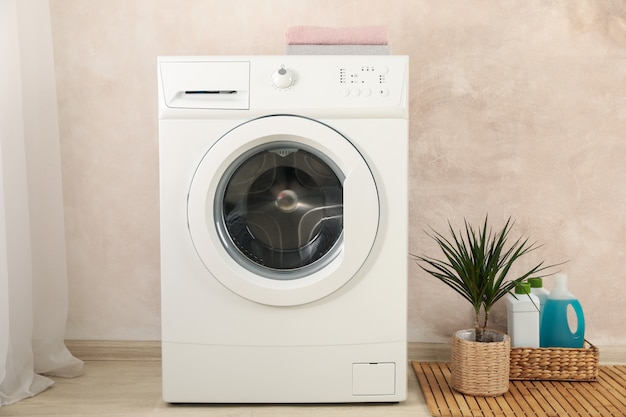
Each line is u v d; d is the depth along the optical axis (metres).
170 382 2.13
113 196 2.70
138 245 2.71
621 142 2.64
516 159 2.65
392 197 2.09
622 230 2.65
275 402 2.13
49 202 2.42
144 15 2.65
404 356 2.12
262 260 2.14
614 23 2.62
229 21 2.65
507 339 2.23
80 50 2.67
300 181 2.13
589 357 2.37
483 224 2.66
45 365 2.45
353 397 2.13
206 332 2.11
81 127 2.69
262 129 2.05
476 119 2.65
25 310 2.27
